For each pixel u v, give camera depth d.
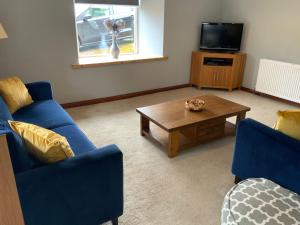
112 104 3.97
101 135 2.94
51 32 3.37
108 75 3.99
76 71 3.71
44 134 1.38
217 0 4.70
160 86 4.64
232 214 1.39
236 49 4.53
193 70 4.80
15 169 1.26
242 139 1.86
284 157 1.58
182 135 2.77
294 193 1.55
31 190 1.24
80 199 1.42
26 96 2.58
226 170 2.31
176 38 4.47
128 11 4.33
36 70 3.44
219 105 2.83
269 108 3.81
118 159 1.46
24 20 3.17
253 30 4.34
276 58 4.10
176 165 2.38
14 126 1.51
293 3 3.70
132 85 4.30
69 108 3.78
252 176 1.86
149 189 2.05
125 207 1.85
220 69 4.52
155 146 2.71
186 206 1.87
